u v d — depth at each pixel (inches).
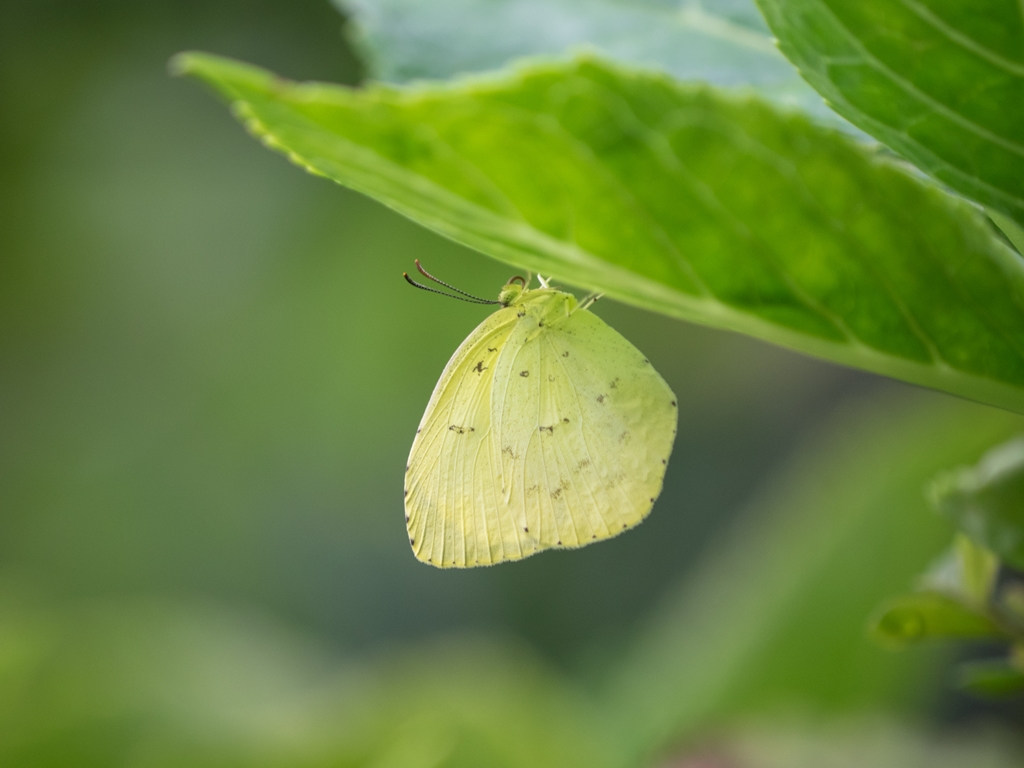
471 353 11.7
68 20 19.4
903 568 12.8
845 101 7.7
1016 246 8.0
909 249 7.6
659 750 12.6
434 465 11.7
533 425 11.7
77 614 12.9
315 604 19.2
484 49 10.8
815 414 18.6
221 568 19.2
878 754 12.1
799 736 12.4
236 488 19.4
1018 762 11.9
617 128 7.1
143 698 12.7
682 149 7.2
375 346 18.5
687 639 13.4
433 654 13.0
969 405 12.5
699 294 8.1
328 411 19.0
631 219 7.7
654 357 19.4
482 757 12.6
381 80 10.8
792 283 7.9
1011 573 12.5
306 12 18.9
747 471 19.1
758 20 10.6
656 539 19.4
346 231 18.9
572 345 11.6
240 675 13.0
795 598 13.0
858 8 7.0
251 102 6.7
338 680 13.2
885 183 7.4
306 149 7.3
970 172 7.5
